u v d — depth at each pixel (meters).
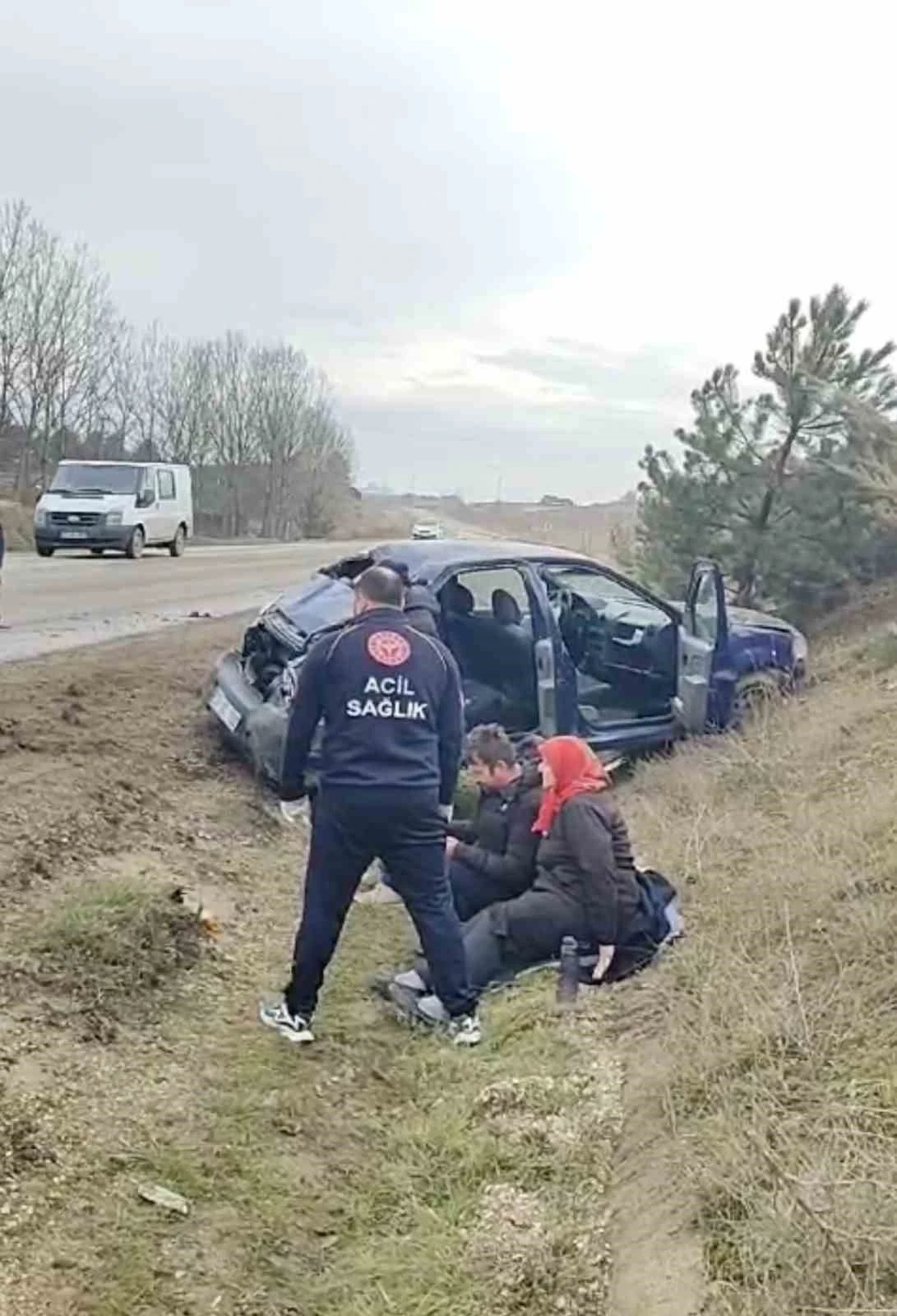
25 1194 3.38
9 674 9.55
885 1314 2.76
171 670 10.40
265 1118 3.99
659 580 13.26
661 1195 3.50
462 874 5.46
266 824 7.04
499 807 5.59
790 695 9.02
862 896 4.88
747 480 12.87
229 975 5.03
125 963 4.73
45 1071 3.97
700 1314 2.99
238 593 18.98
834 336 12.88
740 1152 3.40
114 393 54.94
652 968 4.95
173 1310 3.08
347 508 81.75
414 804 4.44
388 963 5.38
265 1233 3.44
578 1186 3.68
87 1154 3.61
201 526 66.06
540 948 5.10
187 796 7.15
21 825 5.89
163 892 5.33
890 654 9.88
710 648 8.49
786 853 5.65
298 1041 4.48
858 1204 3.04
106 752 7.46
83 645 11.77
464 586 7.50
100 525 23.77
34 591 16.98
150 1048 4.30
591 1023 4.66
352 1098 4.22
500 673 7.55
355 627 4.54
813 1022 4.02
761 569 12.91
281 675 7.24
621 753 8.39
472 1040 4.58
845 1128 3.40
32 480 46.25
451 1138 3.93
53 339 46.62
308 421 73.62
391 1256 3.39
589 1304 3.21
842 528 12.70
